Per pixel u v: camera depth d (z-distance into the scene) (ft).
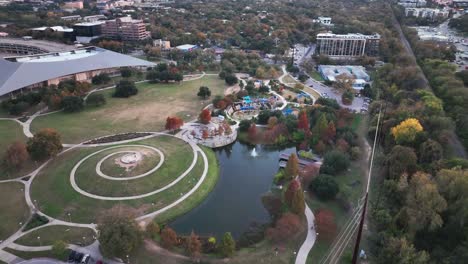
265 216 421.59
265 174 517.96
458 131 559.79
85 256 333.01
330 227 375.45
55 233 369.91
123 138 584.81
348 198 435.94
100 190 441.27
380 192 431.84
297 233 375.66
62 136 590.14
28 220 390.21
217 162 542.98
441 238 345.31
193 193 451.12
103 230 327.47
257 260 341.00
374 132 575.79
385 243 337.93
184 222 406.82
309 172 476.54
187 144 570.87
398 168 433.48
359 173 489.67
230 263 336.29
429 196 340.80
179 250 351.05
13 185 451.94
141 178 466.29
